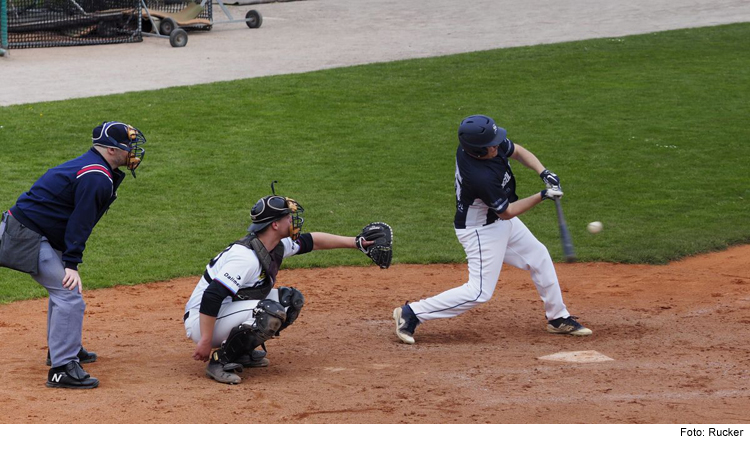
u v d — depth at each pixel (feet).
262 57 240.12
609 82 211.61
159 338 77.87
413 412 56.75
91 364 69.21
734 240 115.85
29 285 97.40
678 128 175.63
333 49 252.83
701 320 82.23
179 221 123.75
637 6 328.29
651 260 107.86
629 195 137.80
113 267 104.12
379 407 57.88
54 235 61.67
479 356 70.95
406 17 316.81
